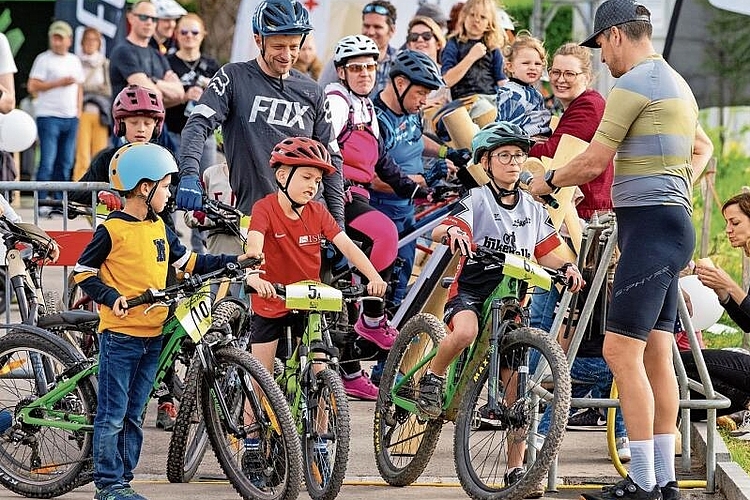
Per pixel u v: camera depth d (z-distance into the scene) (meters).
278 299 14.12
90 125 37.22
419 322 14.70
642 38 13.37
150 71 26.23
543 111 19.88
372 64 18.45
